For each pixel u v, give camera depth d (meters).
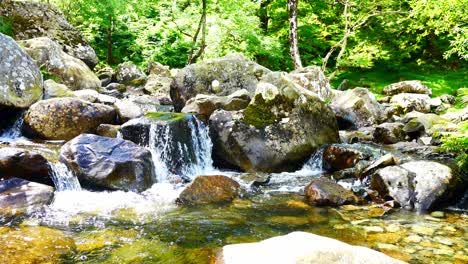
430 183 5.54
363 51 19.03
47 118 7.23
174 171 6.84
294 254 2.37
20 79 7.74
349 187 6.28
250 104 7.57
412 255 3.96
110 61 21.34
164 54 21.69
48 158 5.89
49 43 11.09
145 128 6.89
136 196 5.60
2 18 12.39
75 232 4.23
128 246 3.97
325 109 8.28
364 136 9.18
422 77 18.06
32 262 3.41
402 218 5.04
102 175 5.66
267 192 6.14
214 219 4.87
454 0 9.13
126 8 18.38
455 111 11.44
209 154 7.64
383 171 5.89
